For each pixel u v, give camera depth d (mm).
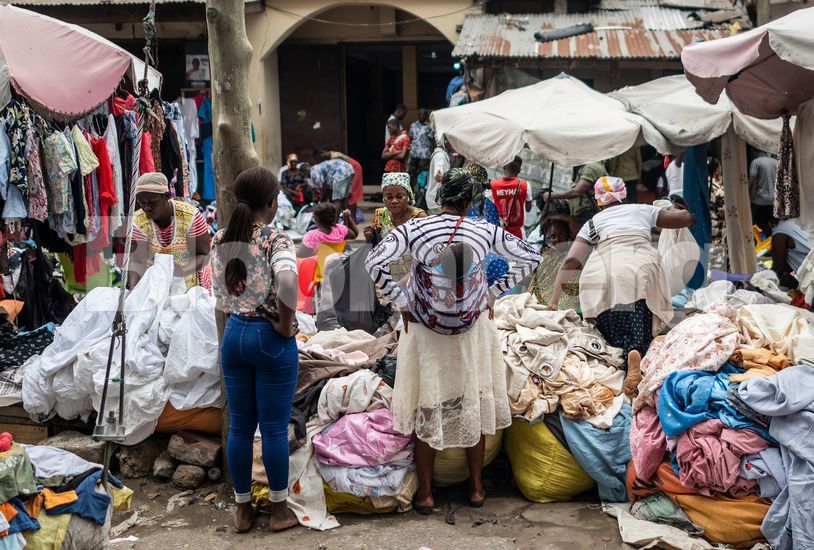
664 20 11938
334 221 6152
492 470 4566
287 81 15297
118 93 7398
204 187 12969
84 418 4699
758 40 4500
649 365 4199
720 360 3943
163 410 4520
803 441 3465
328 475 4039
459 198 3850
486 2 12570
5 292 6008
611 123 6715
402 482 4094
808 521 3340
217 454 4457
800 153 5344
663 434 3850
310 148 15500
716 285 5461
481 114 7129
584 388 4219
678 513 3816
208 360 4453
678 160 7887
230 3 4246
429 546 3750
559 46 11055
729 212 7309
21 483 3264
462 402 3904
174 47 14469
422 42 15000
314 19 14898
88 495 3471
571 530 3896
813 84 5262
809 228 5379
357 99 15602
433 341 3865
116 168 7051
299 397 4305
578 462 4164
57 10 12688
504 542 3775
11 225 5973
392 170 12656
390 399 4172
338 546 3773
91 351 4477
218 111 4316
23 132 5875
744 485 3586
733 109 6844
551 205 7824
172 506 4246
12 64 5332
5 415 4840
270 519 4027
